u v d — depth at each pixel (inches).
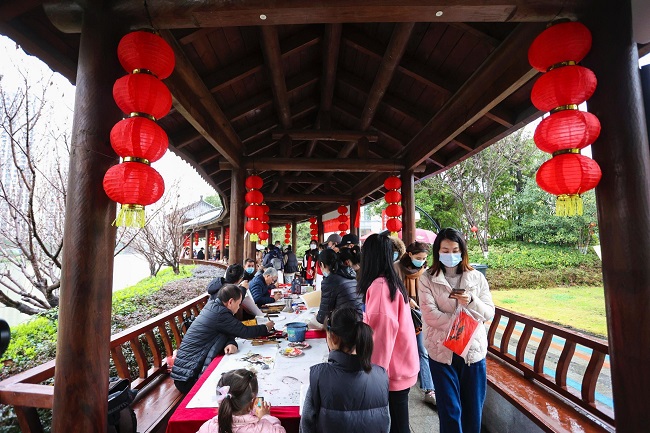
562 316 351.3
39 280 226.5
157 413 101.7
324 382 61.5
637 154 64.2
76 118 71.1
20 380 76.1
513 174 698.8
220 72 145.2
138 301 300.2
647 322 60.8
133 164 66.6
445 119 155.4
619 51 67.1
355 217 360.5
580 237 598.9
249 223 207.2
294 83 176.6
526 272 557.0
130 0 74.8
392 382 80.5
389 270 84.6
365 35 145.6
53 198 249.8
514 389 109.4
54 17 76.3
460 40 124.5
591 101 70.0
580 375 194.1
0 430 106.2
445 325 87.8
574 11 71.7
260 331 114.8
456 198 677.3
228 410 60.7
